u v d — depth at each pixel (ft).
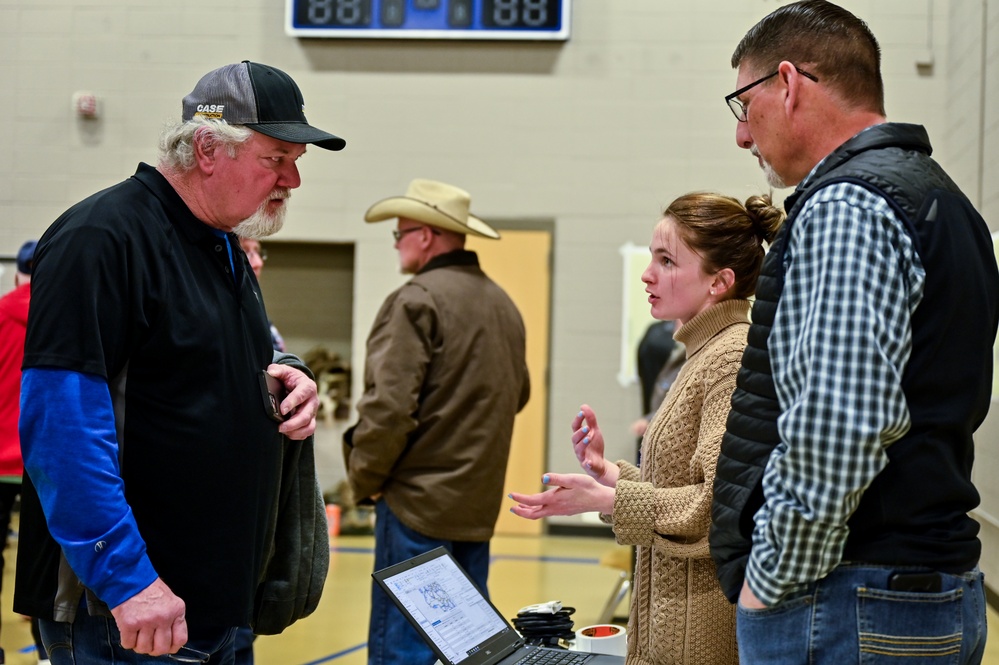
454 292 9.78
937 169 4.56
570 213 22.85
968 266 4.33
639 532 5.51
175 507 5.21
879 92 4.82
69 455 4.73
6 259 23.25
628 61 22.76
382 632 9.31
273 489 5.71
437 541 9.57
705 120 22.62
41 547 5.13
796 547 4.02
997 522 15.70
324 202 23.26
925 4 21.80
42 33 23.36
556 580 17.94
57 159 23.30
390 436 9.35
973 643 4.40
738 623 4.46
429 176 23.07
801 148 4.82
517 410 10.73
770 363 4.38
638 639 5.86
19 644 12.87
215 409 5.32
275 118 5.48
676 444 5.76
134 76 23.25
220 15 23.18
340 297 23.61
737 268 5.99
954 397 4.26
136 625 4.77
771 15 4.94
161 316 5.16
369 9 22.71
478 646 5.98
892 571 4.15
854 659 4.13
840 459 3.90
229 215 5.49
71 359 4.79
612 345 22.72
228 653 5.69
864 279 4.06
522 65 22.94
